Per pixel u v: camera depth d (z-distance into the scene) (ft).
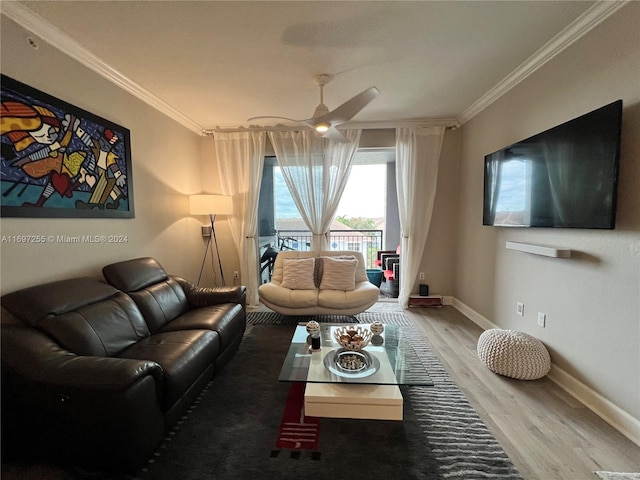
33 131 6.12
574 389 6.63
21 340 4.85
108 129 8.13
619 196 5.58
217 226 14.26
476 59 7.79
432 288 13.70
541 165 7.24
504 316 9.44
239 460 4.95
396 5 5.77
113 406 4.33
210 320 7.73
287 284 11.50
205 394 6.82
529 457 4.97
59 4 5.64
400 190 13.08
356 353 6.71
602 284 5.94
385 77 8.76
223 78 8.76
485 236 10.61
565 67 6.89
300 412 6.16
